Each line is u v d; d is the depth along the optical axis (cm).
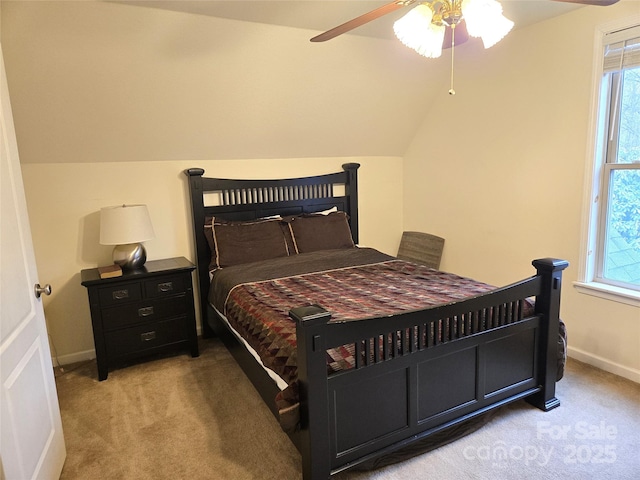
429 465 197
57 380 295
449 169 386
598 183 278
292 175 392
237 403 258
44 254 312
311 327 163
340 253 353
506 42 319
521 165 321
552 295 225
